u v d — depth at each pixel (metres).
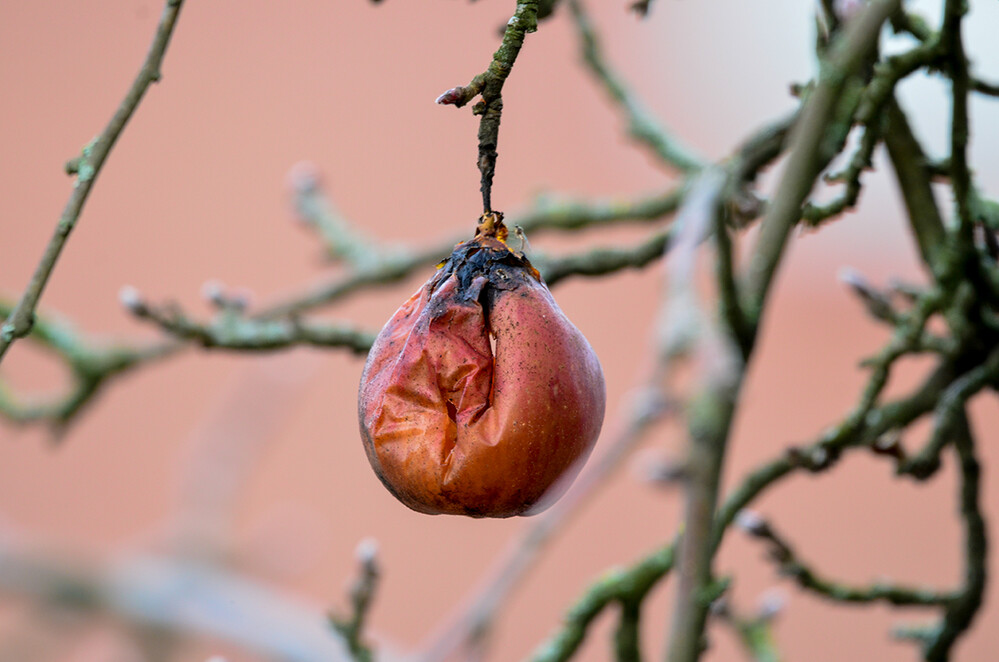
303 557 1.73
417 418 1.01
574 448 1.01
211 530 1.69
